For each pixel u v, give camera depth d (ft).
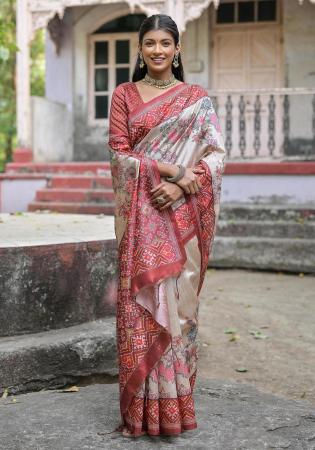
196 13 30.30
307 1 33.76
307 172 27.02
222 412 9.55
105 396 10.25
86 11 37.19
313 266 24.50
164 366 8.21
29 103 33.47
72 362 11.14
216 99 31.71
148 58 8.64
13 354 10.50
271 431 8.89
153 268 8.15
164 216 8.43
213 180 8.58
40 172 32.24
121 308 8.34
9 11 43.04
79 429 8.77
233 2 35.50
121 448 8.14
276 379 12.57
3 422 9.05
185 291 8.48
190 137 8.64
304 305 19.06
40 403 9.90
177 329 8.30
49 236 12.60
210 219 8.64
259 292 21.08
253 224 25.88
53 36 37.14
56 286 11.57
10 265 10.97
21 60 33.19
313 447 8.45
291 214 26.11
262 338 15.47
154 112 8.55
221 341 15.31
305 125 34.27
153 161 8.38
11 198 31.42
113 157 8.55
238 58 35.70
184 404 8.36
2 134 50.78
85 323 12.12
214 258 25.70
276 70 35.27
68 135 38.22
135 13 36.91
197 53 35.83
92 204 29.40
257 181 27.61
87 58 37.65
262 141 35.47
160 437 8.46
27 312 11.25
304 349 14.62
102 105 37.86
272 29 35.14
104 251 12.31
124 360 8.25
